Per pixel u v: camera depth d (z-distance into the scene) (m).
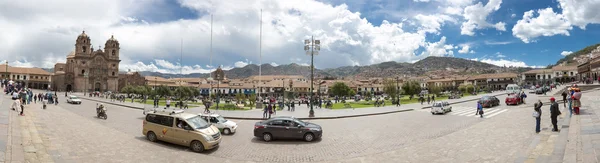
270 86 113.38
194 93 97.00
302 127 16.41
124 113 32.06
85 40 110.31
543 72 111.12
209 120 19.27
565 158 8.02
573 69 103.88
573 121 14.14
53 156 10.14
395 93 61.66
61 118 20.59
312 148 14.70
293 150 14.28
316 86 125.50
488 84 120.31
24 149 10.06
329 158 12.68
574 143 9.45
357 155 12.96
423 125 21.69
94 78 110.44
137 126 21.19
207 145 13.37
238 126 23.16
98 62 111.62
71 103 44.41
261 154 13.49
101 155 11.21
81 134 14.77
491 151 11.57
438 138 15.12
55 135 13.52
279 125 16.55
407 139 16.27
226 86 111.94
